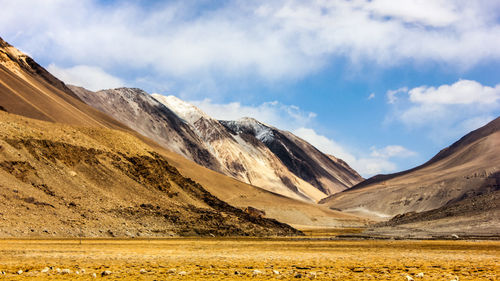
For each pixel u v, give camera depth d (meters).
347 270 36.31
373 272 35.00
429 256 51.91
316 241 87.31
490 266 39.78
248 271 34.44
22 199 75.94
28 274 31.05
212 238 87.88
